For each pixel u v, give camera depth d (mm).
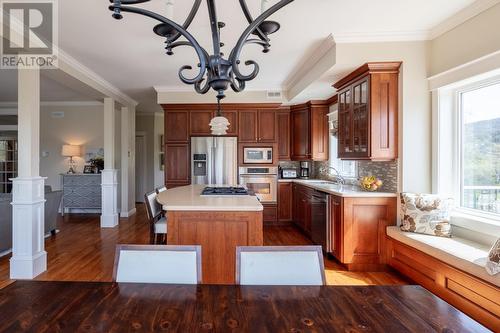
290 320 1010
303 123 5867
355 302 1146
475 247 2527
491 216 2668
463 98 3045
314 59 3910
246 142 5637
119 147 7469
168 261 1402
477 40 2662
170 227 2453
